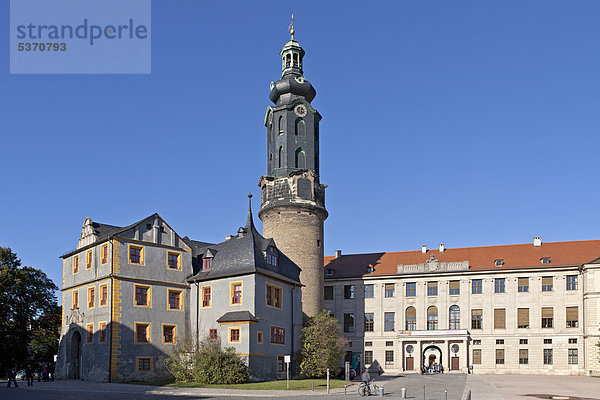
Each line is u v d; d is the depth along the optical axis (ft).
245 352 185.47
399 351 296.71
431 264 302.04
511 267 291.17
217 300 199.82
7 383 186.70
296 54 264.93
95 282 195.72
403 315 301.43
